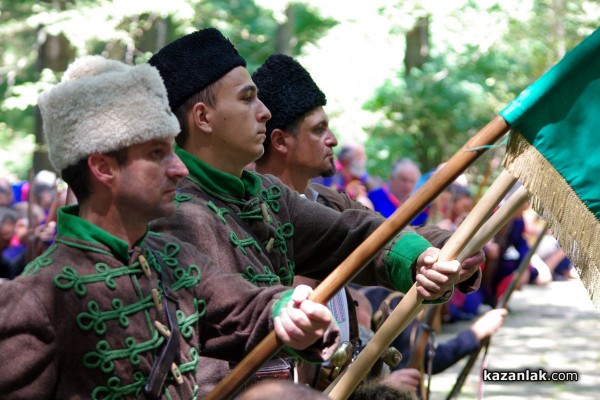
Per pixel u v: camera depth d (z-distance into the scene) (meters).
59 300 3.83
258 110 4.94
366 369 4.73
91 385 3.84
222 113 4.87
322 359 4.07
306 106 6.10
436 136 26.45
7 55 24.67
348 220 5.14
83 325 3.84
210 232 4.69
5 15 23.59
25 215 11.43
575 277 19.86
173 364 3.97
